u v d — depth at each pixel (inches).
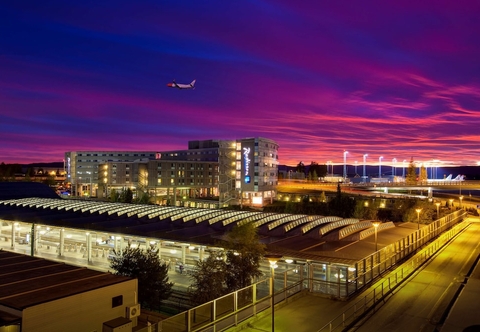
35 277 968.9
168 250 2113.7
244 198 5339.6
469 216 3686.0
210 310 972.6
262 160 5290.4
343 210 3467.0
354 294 1127.6
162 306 1336.1
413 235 1787.6
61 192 7308.1
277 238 1743.4
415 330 896.9
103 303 892.0
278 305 1016.9
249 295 1221.7
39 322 770.2
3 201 3120.1
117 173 6058.1
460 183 6363.2
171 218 2177.7
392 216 3457.2
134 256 1309.1
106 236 2349.9
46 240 2472.9
